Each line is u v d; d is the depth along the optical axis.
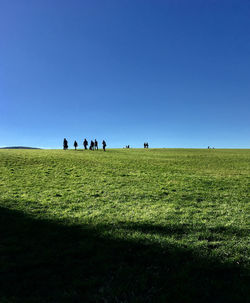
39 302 4.75
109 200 13.54
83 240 7.87
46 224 9.39
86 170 23.84
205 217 10.60
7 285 5.31
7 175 19.89
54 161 28.69
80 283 5.43
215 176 22.19
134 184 18.00
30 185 16.84
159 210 11.64
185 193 15.32
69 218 10.21
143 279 5.55
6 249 7.04
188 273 5.82
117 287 5.29
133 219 10.18
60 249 7.18
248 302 4.75
